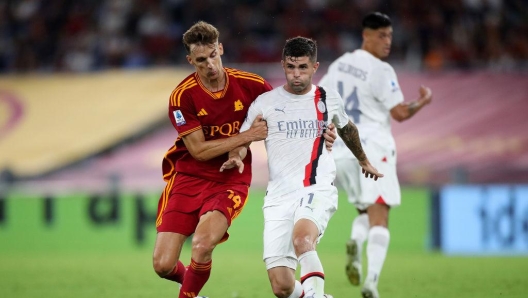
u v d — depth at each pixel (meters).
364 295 25.12
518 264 37.09
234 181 21.94
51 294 28.44
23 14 67.19
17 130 59.59
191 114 21.38
